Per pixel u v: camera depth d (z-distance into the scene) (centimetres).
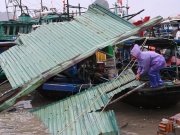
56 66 1003
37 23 1953
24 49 1184
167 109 998
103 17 1244
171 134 582
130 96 959
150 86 919
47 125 810
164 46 1175
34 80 965
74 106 838
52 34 1214
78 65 1197
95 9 1298
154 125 853
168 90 907
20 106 1063
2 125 839
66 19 1891
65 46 1111
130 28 1131
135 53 908
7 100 935
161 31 1933
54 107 878
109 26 1174
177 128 572
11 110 973
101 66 1225
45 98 1169
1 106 932
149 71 907
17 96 941
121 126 849
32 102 1124
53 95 1123
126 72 967
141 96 916
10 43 1490
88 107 798
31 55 1118
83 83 1167
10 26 1852
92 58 1196
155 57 902
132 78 937
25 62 1088
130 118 918
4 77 1416
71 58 1030
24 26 1894
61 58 1049
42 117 860
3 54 1227
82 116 773
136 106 1002
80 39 1134
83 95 873
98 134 686
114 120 741
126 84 901
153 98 916
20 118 888
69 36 1166
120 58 1303
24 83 965
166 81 1013
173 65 1236
